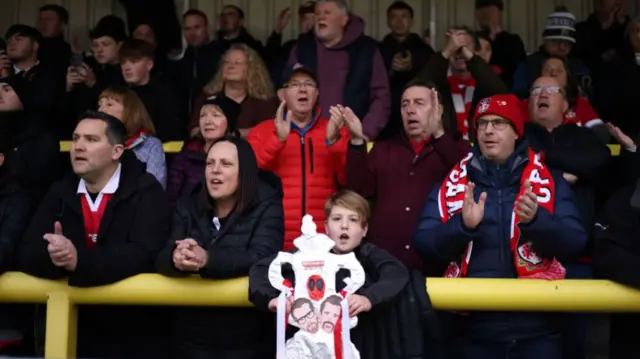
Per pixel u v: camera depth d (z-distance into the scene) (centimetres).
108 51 1825
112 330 1172
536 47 2127
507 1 2138
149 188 1113
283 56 1834
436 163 1280
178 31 2078
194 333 1065
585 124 1577
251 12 2139
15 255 1120
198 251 1023
